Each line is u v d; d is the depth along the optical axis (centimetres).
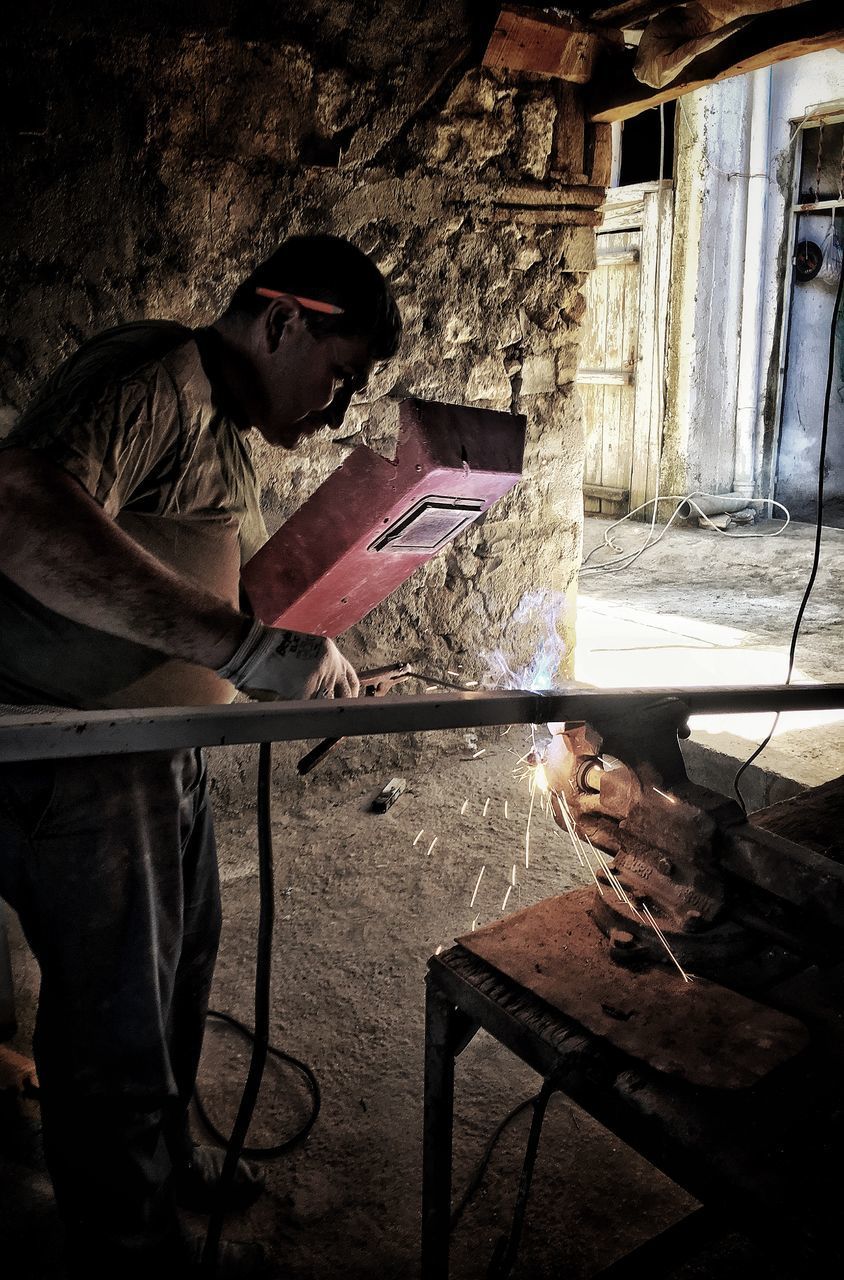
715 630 470
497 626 374
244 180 275
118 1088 141
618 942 125
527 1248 174
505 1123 201
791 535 675
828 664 404
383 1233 178
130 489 135
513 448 168
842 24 266
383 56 285
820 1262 85
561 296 349
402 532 170
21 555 118
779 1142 97
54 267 255
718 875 124
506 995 120
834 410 792
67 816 131
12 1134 189
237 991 242
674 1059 107
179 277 273
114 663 138
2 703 136
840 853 149
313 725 114
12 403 259
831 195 707
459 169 311
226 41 259
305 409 151
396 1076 215
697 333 688
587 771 145
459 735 373
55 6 235
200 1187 179
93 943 136
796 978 122
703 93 643
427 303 320
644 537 691
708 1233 134
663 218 683
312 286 141
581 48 312
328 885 287
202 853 169
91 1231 144
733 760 315
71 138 248
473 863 299
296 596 173
